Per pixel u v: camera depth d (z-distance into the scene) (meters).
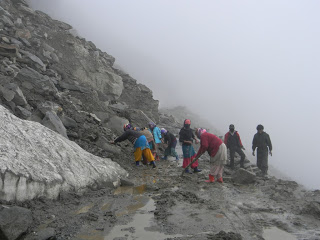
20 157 5.12
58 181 5.36
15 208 4.06
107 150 9.42
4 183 4.41
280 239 4.13
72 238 4.01
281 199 6.15
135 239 4.04
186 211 5.18
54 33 17.17
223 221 4.73
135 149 9.21
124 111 14.16
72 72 15.59
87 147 8.89
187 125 9.14
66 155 6.24
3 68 10.13
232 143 10.59
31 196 4.83
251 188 7.16
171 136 11.02
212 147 7.52
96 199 5.70
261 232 4.37
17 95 8.67
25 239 3.88
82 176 6.07
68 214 4.82
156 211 5.04
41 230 4.03
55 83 12.38
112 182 6.71
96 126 10.77
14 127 5.90
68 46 16.92
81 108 11.80
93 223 4.53
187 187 6.95
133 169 8.74
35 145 5.79
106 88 16.55
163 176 8.10
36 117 8.60
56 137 6.62
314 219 4.97
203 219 4.80
